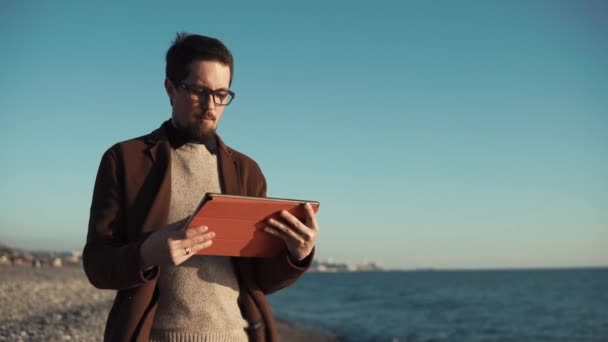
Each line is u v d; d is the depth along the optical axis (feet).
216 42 7.59
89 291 80.84
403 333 74.74
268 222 6.85
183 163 7.63
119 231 7.20
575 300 152.05
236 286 7.57
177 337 7.05
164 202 7.27
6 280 89.56
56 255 259.39
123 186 7.22
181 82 7.40
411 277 448.65
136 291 6.88
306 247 7.19
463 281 322.75
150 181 7.32
